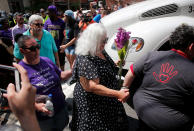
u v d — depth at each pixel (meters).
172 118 1.45
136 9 3.01
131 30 2.73
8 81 2.44
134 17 2.92
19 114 0.47
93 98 1.62
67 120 1.99
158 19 2.76
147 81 1.55
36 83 1.61
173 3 2.77
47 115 1.62
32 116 0.49
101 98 1.62
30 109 0.48
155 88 1.50
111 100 1.68
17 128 0.59
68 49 4.00
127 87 1.74
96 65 1.52
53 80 1.72
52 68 1.78
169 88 1.41
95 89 1.50
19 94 0.47
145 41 2.49
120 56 1.86
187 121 1.47
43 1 24.38
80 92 1.68
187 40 1.35
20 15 4.65
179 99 1.40
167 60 1.45
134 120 2.62
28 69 1.61
